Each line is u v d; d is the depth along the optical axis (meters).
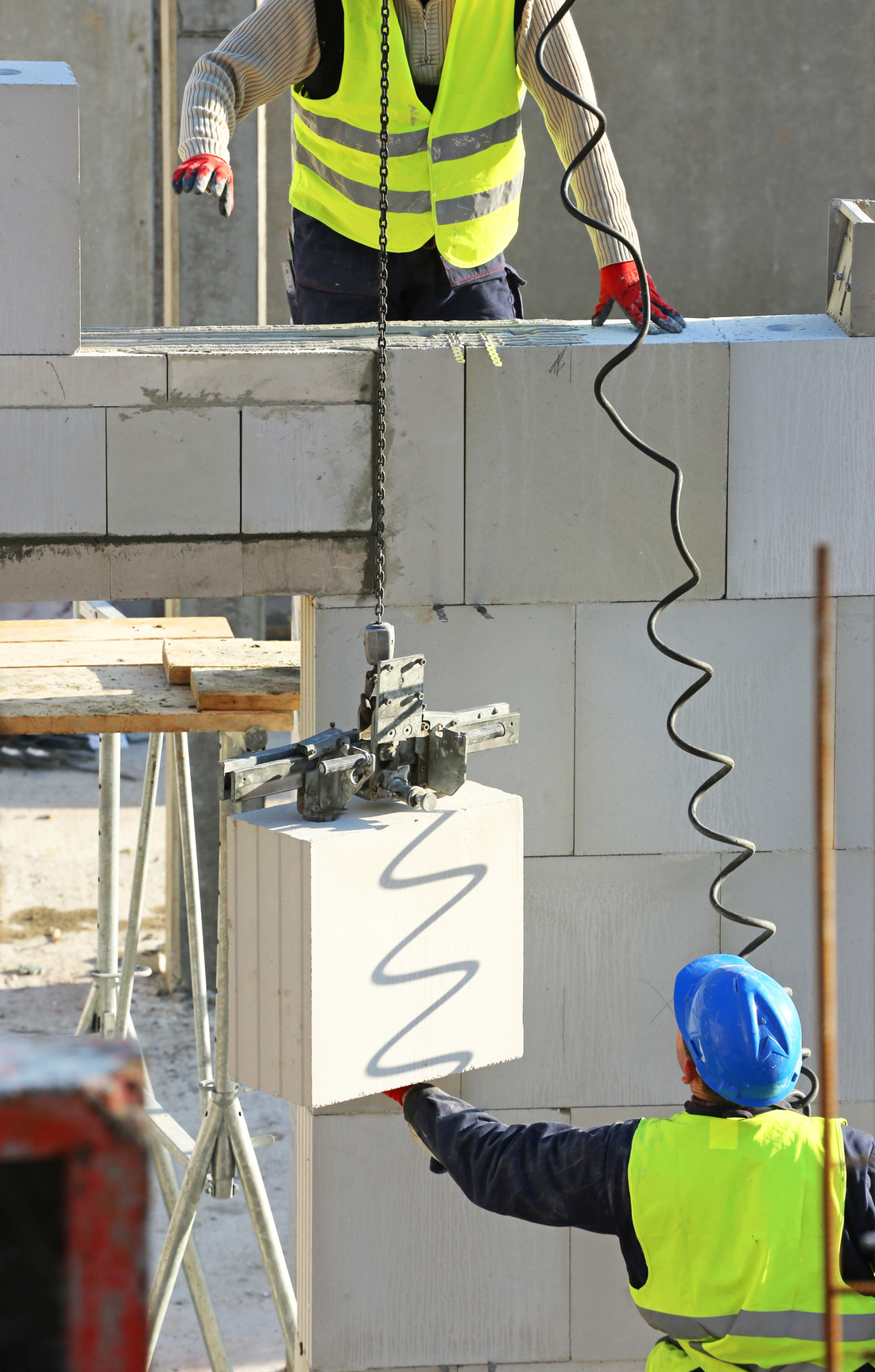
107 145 38.59
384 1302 12.64
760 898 12.64
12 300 10.96
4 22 37.94
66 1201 2.18
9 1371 2.18
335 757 8.73
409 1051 8.98
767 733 12.46
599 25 35.53
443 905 8.95
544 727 12.26
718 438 11.98
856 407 12.05
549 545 12.00
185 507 11.46
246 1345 17.00
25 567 11.38
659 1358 9.06
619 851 12.48
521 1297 12.77
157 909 29.53
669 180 36.31
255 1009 8.93
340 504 11.66
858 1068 12.85
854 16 35.72
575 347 11.74
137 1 38.06
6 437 11.16
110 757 17.52
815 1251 8.52
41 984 25.75
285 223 36.62
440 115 12.74
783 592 12.27
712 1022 8.74
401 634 11.98
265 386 11.39
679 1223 8.62
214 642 14.38
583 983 12.62
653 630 11.54
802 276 36.81
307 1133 12.70
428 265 13.64
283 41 12.38
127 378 11.20
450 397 11.66
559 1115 12.77
